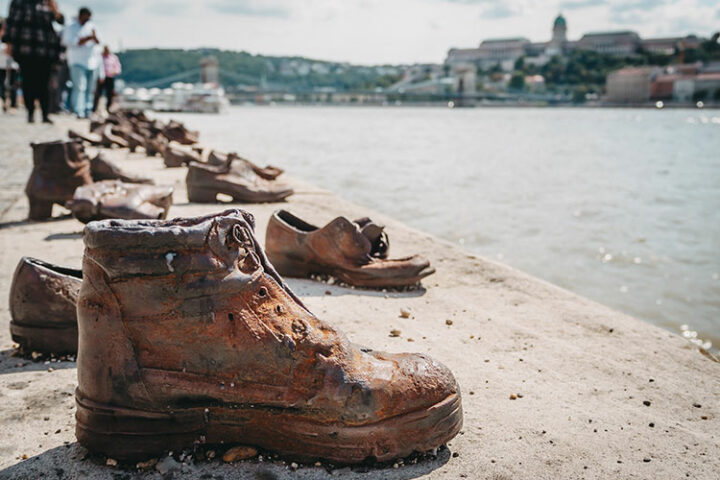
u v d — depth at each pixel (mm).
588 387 983
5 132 4145
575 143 12422
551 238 3090
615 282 2438
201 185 2146
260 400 732
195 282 717
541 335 1154
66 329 1031
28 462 743
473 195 4371
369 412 726
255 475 720
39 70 4730
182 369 727
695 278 2520
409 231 1838
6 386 939
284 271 1419
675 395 964
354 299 1301
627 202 4551
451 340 1128
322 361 736
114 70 6539
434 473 736
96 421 732
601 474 747
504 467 753
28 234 1673
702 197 4914
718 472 760
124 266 708
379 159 6816
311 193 2404
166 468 724
